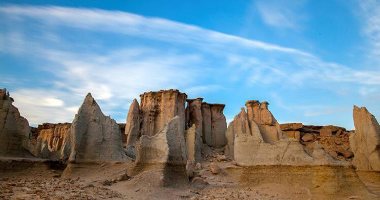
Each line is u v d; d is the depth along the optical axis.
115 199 20.64
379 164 33.00
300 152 26.98
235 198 23.45
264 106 51.59
